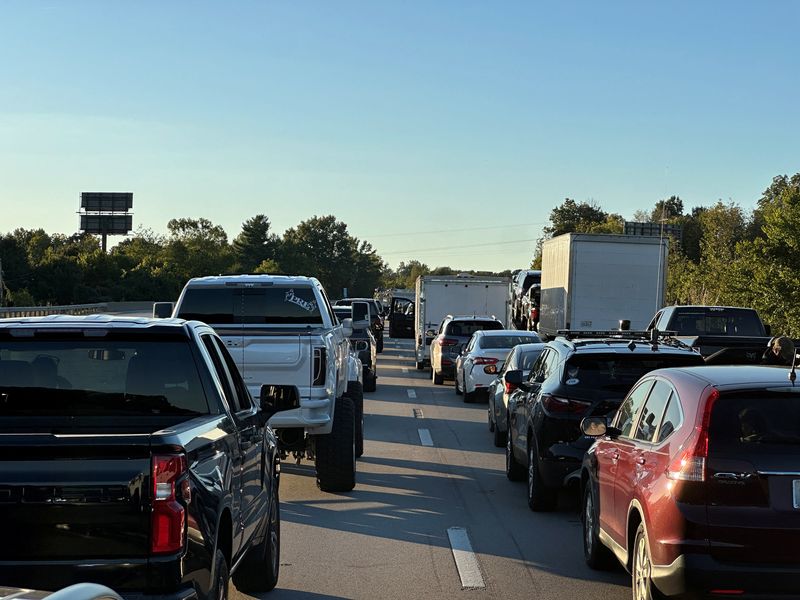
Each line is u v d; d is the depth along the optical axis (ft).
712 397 19.54
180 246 465.88
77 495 14.28
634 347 34.06
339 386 41.34
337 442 38.45
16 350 17.98
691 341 48.32
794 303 95.35
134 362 18.25
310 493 39.24
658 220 458.09
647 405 23.43
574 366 34.32
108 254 363.35
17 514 14.25
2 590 10.62
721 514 18.86
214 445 16.80
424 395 85.46
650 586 19.89
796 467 18.90
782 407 19.49
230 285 41.50
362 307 49.62
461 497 38.42
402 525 33.06
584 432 25.61
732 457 19.02
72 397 17.97
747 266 101.14
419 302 121.19
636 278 100.22
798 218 97.76
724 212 256.32
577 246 99.91
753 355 45.93
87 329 18.07
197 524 15.05
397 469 45.50
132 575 14.26
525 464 38.40
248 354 36.19
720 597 18.81
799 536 18.69
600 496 25.68
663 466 20.16
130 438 14.47
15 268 319.27
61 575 14.20
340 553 28.94
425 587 25.14
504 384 51.72
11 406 17.88
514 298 164.14
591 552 26.78
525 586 25.26
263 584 24.09
